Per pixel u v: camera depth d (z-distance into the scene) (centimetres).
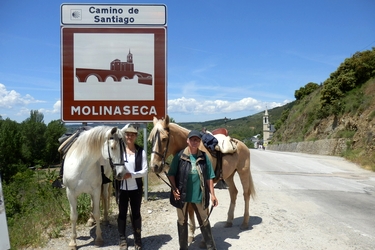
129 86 875
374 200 933
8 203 909
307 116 4566
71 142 590
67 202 771
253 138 10456
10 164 3400
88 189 529
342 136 2958
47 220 675
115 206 818
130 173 507
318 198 946
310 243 550
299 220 696
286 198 939
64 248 536
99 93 870
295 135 4697
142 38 877
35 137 4712
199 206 471
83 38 864
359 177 1470
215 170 573
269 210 786
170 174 476
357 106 3064
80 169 518
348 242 555
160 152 498
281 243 549
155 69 879
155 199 905
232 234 597
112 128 516
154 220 697
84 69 866
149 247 536
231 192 646
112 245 548
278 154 3195
